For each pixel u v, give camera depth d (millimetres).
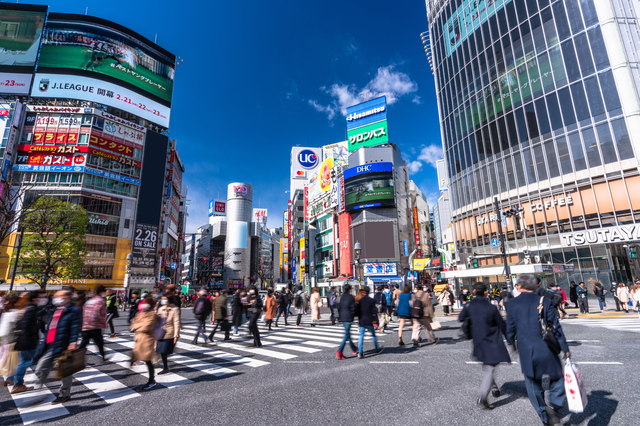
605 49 24297
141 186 45000
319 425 3764
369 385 5348
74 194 39156
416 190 62031
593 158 24047
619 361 6270
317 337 11602
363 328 7863
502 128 30984
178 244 69188
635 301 13922
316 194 55906
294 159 74625
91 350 9906
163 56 51406
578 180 24672
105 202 41438
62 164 39594
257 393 5121
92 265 39219
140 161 45562
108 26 45469
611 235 22516
